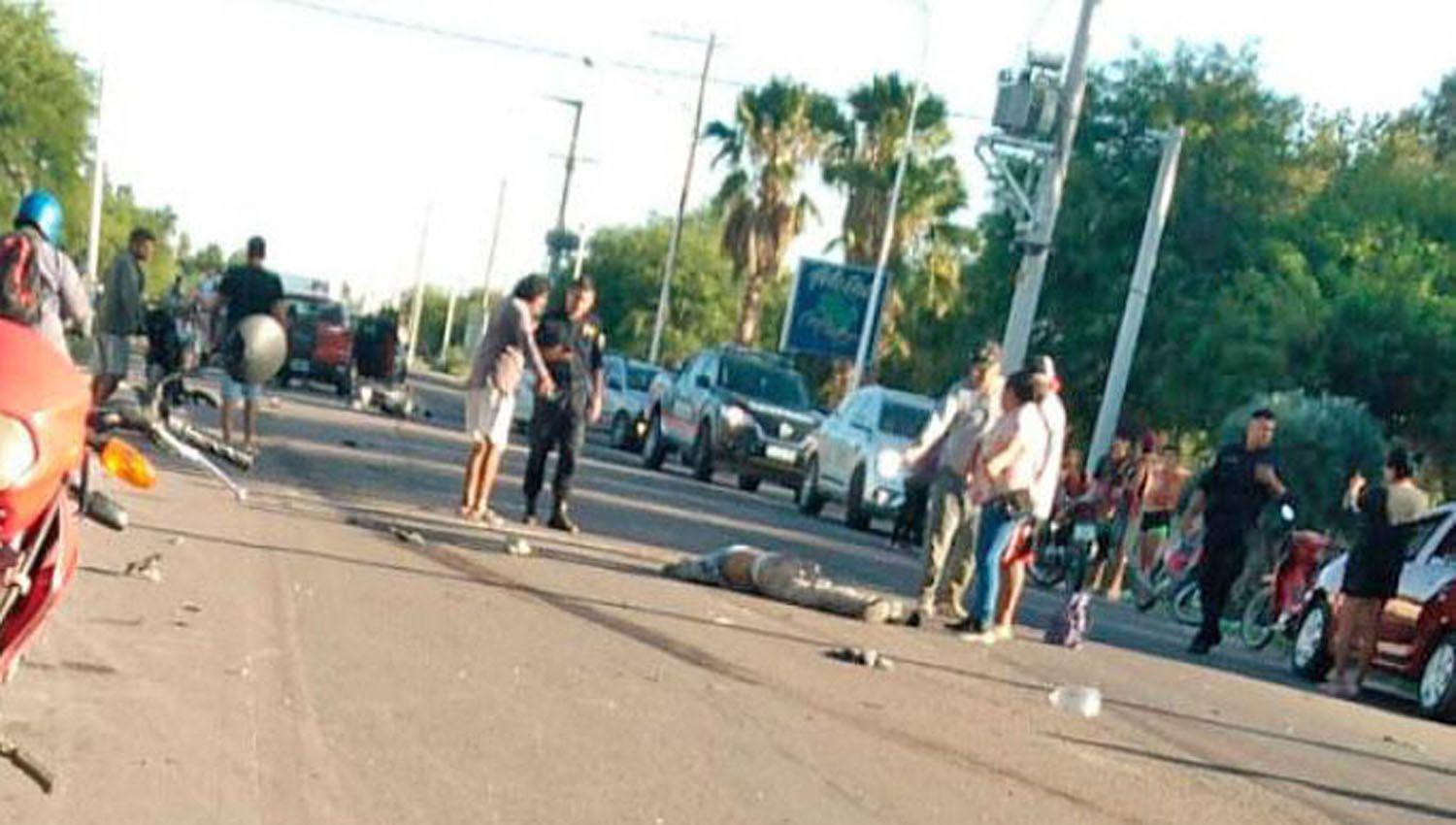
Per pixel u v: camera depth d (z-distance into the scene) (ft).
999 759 33.65
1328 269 133.08
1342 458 105.60
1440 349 124.77
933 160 212.02
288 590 40.60
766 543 73.41
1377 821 33.19
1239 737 41.32
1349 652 56.75
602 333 62.18
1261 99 154.92
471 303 398.01
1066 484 90.74
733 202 225.35
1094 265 153.89
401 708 31.01
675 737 31.50
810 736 33.17
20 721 27.12
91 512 20.44
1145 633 68.90
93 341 68.08
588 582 49.08
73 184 208.95
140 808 23.85
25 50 203.62
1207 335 134.62
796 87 221.87
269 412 105.09
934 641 49.55
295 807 24.70
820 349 176.35
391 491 65.92
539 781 27.37
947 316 179.63
